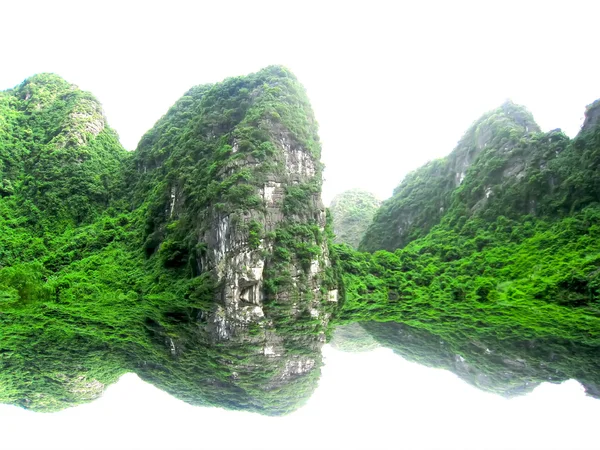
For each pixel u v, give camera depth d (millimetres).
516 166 120938
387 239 167625
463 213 129750
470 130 152750
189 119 125125
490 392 17562
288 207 78188
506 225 110500
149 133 132625
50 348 25156
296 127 85688
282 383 19906
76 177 122688
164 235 93562
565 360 22453
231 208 72875
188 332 34000
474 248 110500
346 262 97062
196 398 17562
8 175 125188
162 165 114750
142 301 70062
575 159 104688
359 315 51312
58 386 18422
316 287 76500
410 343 28891
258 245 70312
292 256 74500
